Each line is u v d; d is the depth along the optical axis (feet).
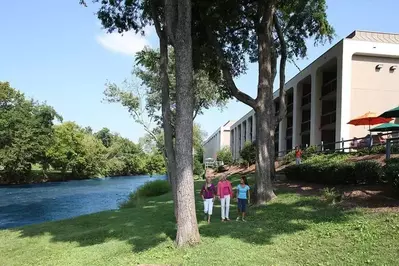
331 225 31.45
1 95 175.42
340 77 84.43
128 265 26.58
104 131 392.88
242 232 32.58
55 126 214.48
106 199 104.12
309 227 32.17
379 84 85.46
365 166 43.37
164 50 39.29
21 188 149.79
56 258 31.22
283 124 138.82
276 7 57.82
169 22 34.78
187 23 33.17
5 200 102.47
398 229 27.12
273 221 36.42
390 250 24.00
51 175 208.44
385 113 53.01
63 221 47.93
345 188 46.16
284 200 47.24
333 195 41.42
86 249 32.50
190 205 31.12
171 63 91.20
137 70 115.55
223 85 62.75
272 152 64.75
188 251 28.68
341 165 48.55
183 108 32.32
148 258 27.96
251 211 43.78
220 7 47.21
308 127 113.39
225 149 219.20
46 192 129.08
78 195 117.39
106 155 281.33
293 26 70.13
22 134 172.76
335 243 26.81
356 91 84.38
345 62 83.66
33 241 37.83
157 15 41.50
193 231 30.76
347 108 82.79
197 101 105.09
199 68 56.24
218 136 281.13
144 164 329.52
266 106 50.98
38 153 180.14
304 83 117.70
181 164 31.58
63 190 138.72
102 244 33.60
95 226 43.06
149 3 44.06
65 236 38.70
